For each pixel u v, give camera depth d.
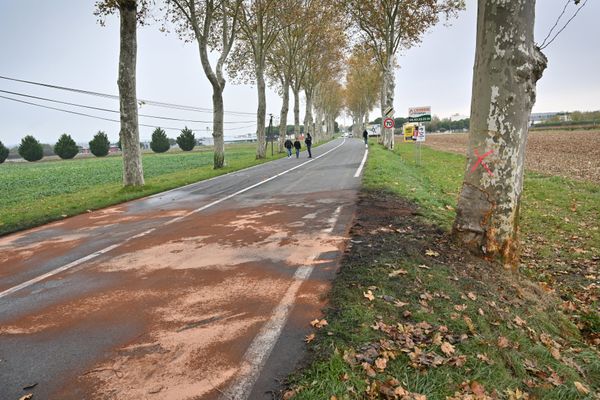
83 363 3.42
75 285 5.37
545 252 7.71
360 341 3.51
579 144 37.97
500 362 3.41
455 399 2.87
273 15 31.83
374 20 30.98
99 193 16.33
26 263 6.63
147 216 10.14
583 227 9.32
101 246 7.36
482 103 5.52
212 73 22.59
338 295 4.38
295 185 14.16
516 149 5.46
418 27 29.55
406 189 11.34
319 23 37.09
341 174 16.38
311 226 7.73
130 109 15.88
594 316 5.05
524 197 13.16
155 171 28.95
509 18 5.17
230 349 3.50
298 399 2.81
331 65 54.25
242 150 64.75
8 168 51.84
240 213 9.62
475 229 5.75
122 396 2.95
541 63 5.43
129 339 3.78
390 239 6.34
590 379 3.59
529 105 5.45
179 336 3.78
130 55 15.68
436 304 4.24
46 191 20.75
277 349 3.46
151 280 5.34
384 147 34.12
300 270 5.32
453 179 16.55
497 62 5.31
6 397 3.01
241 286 4.91
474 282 4.91
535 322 4.36
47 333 4.01
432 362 3.26
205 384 3.04
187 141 82.62
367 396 2.88
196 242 7.16
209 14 21.73
